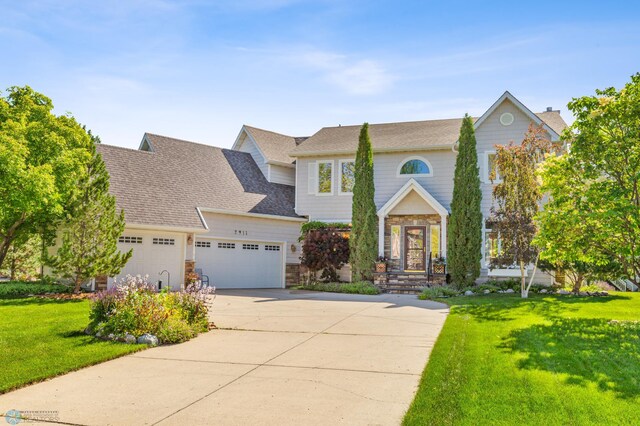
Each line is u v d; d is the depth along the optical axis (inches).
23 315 487.8
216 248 885.8
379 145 966.4
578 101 432.1
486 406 228.7
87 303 569.3
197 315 442.0
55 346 360.2
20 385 273.7
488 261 854.5
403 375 291.6
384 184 960.9
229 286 900.0
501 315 493.4
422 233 910.4
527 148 682.8
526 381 263.9
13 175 589.3
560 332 394.6
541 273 828.6
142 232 762.8
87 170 666.2
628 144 418.6
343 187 994.1
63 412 234.8
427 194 882.1
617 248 432.5
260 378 288.7
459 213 807.1
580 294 708.0
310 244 899.4
